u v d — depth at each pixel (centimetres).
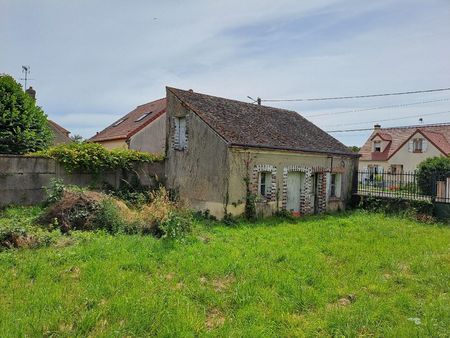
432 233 1133
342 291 582
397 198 1575
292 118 1892
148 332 421
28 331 401
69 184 1238
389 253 834
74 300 486
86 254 690
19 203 1148
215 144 1284
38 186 1188
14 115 1341
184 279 598
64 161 1224
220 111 1473
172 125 1474
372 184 2012
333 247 878
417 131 3584
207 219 1261
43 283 541
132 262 655
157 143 2386
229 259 717
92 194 991
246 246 854
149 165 1468
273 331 441
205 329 434
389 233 1098
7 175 1124
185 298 516
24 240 734
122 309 464
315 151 1545
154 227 945
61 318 432
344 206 1762
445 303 536
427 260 777
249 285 578
